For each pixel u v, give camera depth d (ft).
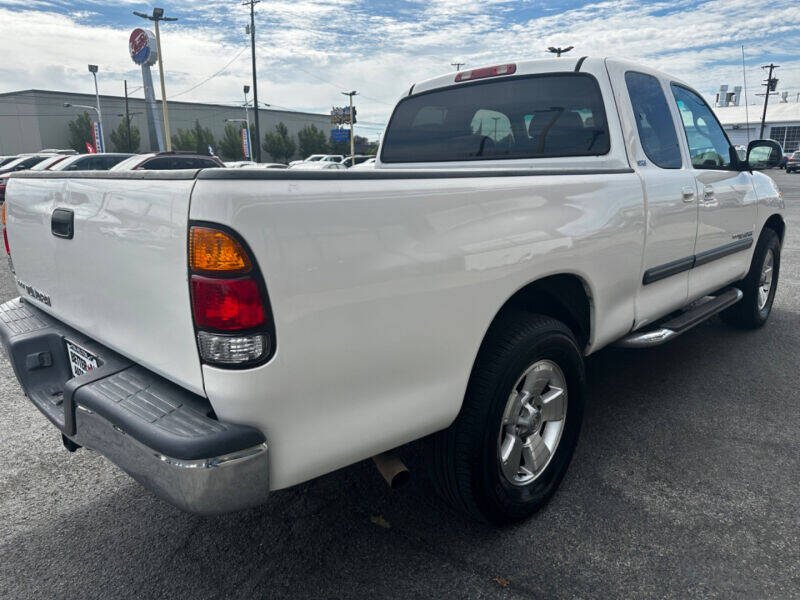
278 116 271.90
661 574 6.99
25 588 6.95
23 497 8.84
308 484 8.98
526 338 7.26
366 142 274.16
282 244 5.02
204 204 4.87
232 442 5.01
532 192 7.30
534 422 7.93
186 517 8.29
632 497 8.54
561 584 6.86
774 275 16.34
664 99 11.12
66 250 6.89
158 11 112.06
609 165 9.72
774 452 9.77
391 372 6.00
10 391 12.76
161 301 5.46
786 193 65.05
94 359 6.82
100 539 7.83
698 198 11.07
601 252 8.40
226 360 5.00
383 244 5.67
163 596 6.81
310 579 7.02
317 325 5.30
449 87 11.80
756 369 13.38
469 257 6.44
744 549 7.40
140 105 238.07
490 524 7.70
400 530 7.89
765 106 164.25
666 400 11.80
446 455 7.14
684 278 11.35
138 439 5.22
